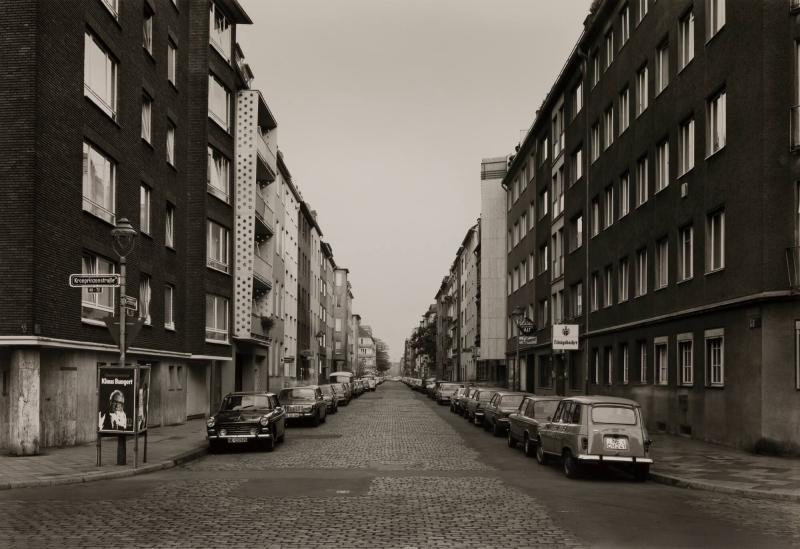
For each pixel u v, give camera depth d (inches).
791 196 687.7
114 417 593.3
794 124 690.8
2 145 678.5
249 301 1331.2
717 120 816.3
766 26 703.7
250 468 627.5
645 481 563.5
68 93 748.6
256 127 1359.5
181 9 1131.9
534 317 1841.8
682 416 884.6
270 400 830.5
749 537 347.6
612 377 1203.9
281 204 1919.3
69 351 755.4
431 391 2524.6
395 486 510.0
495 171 2338.8
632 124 1108.5
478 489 498.9
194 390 1227.9
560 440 602.2
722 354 778.2
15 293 668.1
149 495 464.4
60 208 727.7
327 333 3506.4
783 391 675.4
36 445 668.7
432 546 319.9
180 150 1122.0
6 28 684.1
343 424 1209.4
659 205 984.9
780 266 686.5
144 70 972.6
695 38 866.1
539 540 334.0
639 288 1087.6
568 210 1503.4
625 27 1176.2
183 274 1129.4
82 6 782.5
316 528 357.7
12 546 317.1
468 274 3245.6
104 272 851.4
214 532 347.3
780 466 608.1
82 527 358.9
